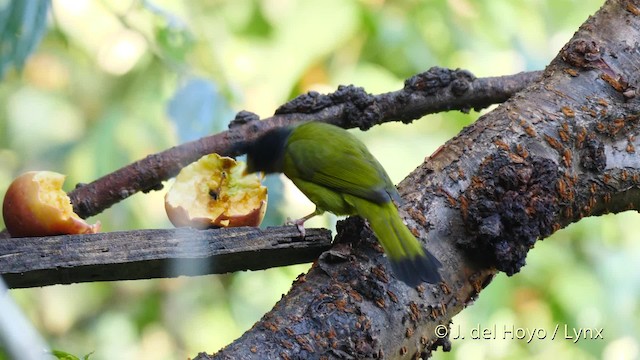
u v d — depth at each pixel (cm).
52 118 1187
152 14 850
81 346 1173
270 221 760
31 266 465
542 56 1188
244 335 448
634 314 1141
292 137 646
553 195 509
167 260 485
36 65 1198
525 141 525
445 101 645
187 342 1147
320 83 1153
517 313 1131
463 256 501
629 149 555
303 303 461
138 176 624
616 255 1148
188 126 784
